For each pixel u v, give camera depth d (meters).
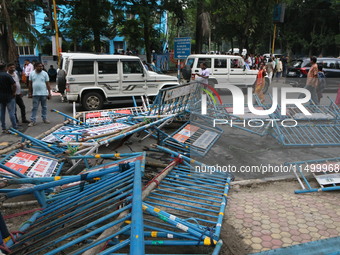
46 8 12.50
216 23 28.58
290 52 40.06
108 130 6.06
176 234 2.72
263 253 2.46
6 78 6.89
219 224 2.95
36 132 7.24
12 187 4.08
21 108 8.12
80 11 17.19
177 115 6.27
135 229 1.73
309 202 3.72
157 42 23.30
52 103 11.44
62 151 5.10
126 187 3.21
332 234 3.03
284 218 3.35
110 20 18.95
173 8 18.55
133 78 9.84
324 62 12.88
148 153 5.62
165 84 10.29
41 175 4.31
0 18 16.61
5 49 17.20
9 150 4.74
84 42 19.22
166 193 3.98
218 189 3.96
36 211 3.34
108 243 2.56
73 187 3.90
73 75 9.23
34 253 2.46
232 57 12.28
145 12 17.59
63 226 2.95
